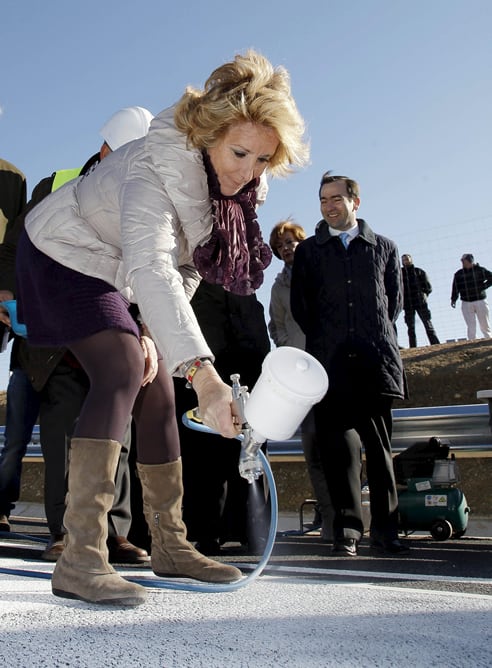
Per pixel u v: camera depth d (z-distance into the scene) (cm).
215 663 96
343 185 380
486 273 1000
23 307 188
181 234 177
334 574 248
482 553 361
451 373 827
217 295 369
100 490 163
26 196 380
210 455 363
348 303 370
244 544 384
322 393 130
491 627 118
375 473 362
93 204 176
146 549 353
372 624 119
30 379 317
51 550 307
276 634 112
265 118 161
